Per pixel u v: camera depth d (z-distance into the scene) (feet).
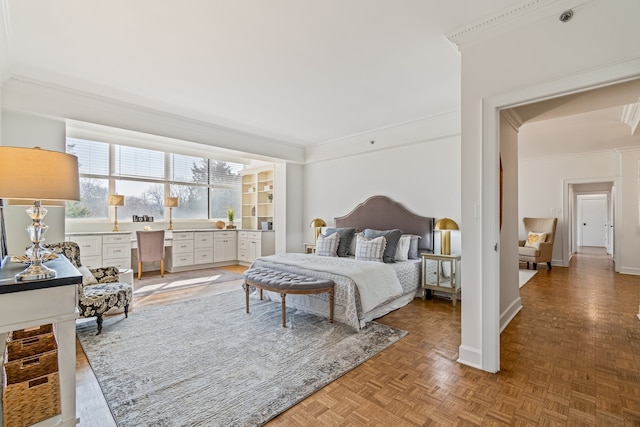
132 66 9.47
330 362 7.49
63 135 11.44
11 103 10.23
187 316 10.93
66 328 4.72
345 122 15.15
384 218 16.14
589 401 5.91
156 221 19.77
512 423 5.28
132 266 18.75
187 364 7.40
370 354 7.95
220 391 6.26
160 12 6.88
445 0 6.51
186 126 14.70
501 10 6.76
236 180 24.30
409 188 15.49
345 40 8.05
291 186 20.48
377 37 7.91
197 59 9.04
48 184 4.75
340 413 5.58
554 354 7.96
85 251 15.38
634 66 5.51
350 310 9.73
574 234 30.45
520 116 9.95
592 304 12.42
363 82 10.61
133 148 18.83
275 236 21.11
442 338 9.02
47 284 4.43
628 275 18.29
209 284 16.03
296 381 6.63
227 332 9.43
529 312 11.43
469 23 7.27
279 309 11.81
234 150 16.89
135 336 9.12
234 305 12.28
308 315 11.09
